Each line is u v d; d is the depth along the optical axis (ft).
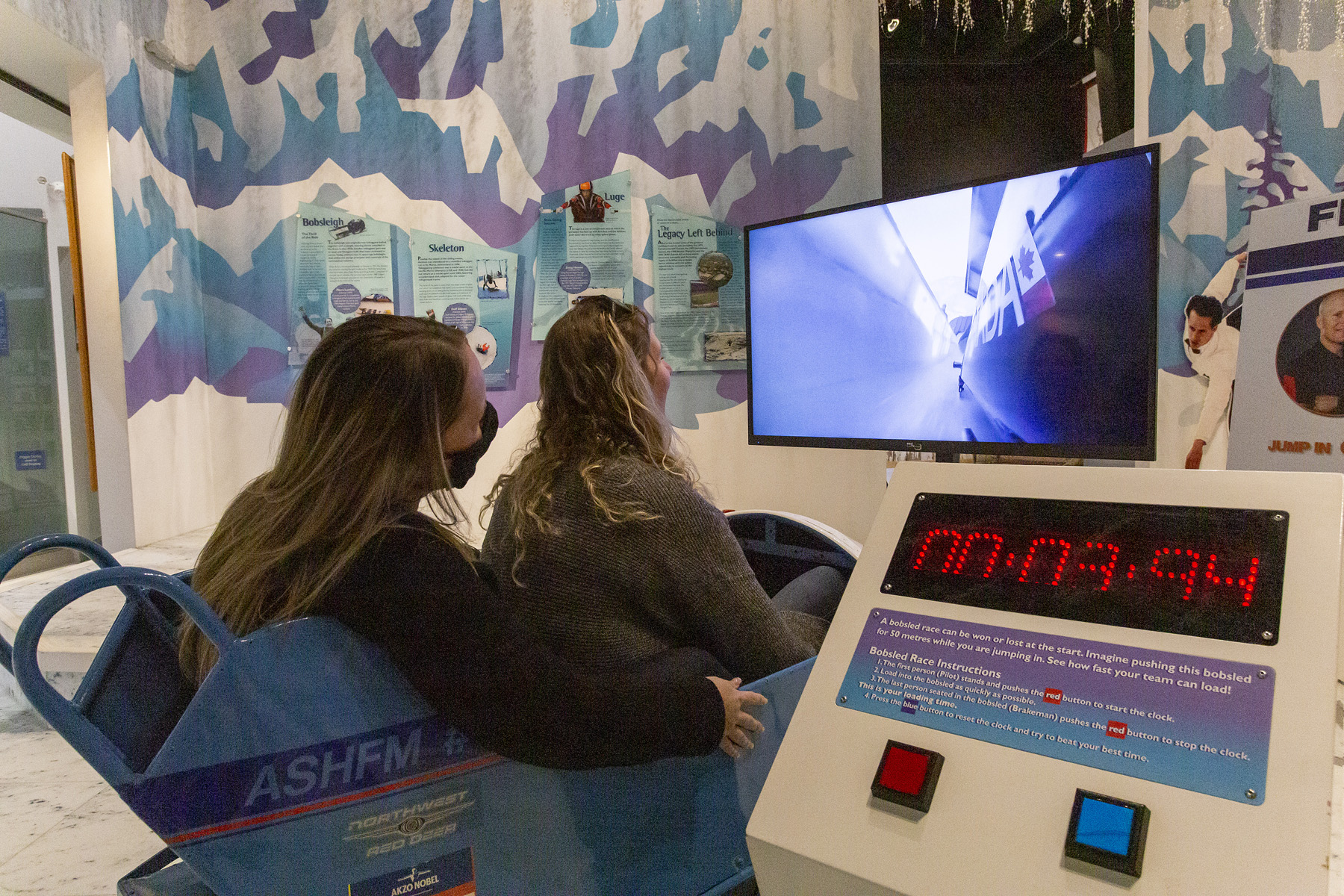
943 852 2.25
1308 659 2.13
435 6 10.20
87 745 2.44
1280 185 9.08
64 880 5.13
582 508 3.69
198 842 2.62
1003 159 8.50
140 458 9.93
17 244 13.53
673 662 3.59
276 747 2.72
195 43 10.50
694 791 3.68
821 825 2.45
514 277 10.40
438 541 2.97
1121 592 2.50
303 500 2.93
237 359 10.80
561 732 2.91
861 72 9.78
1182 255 9.34
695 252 10.21
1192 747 2.13
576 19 10.12
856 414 7.79
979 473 3.04
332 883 2.89
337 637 2.79
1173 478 2.64
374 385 2.98
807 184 10.02
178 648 3.21
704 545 3.69
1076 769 2.23
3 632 7.79
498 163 10.34
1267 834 1.93
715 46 10.02
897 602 2.88
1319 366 4.62
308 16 10.32
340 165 10.45
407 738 2.96
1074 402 6.16
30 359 13.89
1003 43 8.39
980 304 6.71
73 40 8.73
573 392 3.97
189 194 10.62
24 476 13.71
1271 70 9.00
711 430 10.39
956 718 2.48
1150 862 2.00
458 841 3.12
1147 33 8.79
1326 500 2.35
